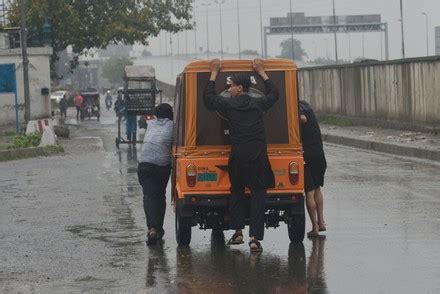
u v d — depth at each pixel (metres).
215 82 13.18
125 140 39.62
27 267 12.45
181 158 13.27
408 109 38.09
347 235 14.35
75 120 69.38
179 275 11.70
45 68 53.28
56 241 14.57
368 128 41.56
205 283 11.18
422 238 13.84
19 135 37.94
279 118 13.31
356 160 28.22
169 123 14.37
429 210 16.75
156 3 66.31
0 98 52.66
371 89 42.88
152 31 65.81
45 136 34.88
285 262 12.37
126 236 14.94
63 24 60.94
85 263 12.65
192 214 13.35
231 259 12.71
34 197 20.31
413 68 37.19
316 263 12.22
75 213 17.67
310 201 14.31
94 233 15.29
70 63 68.69
